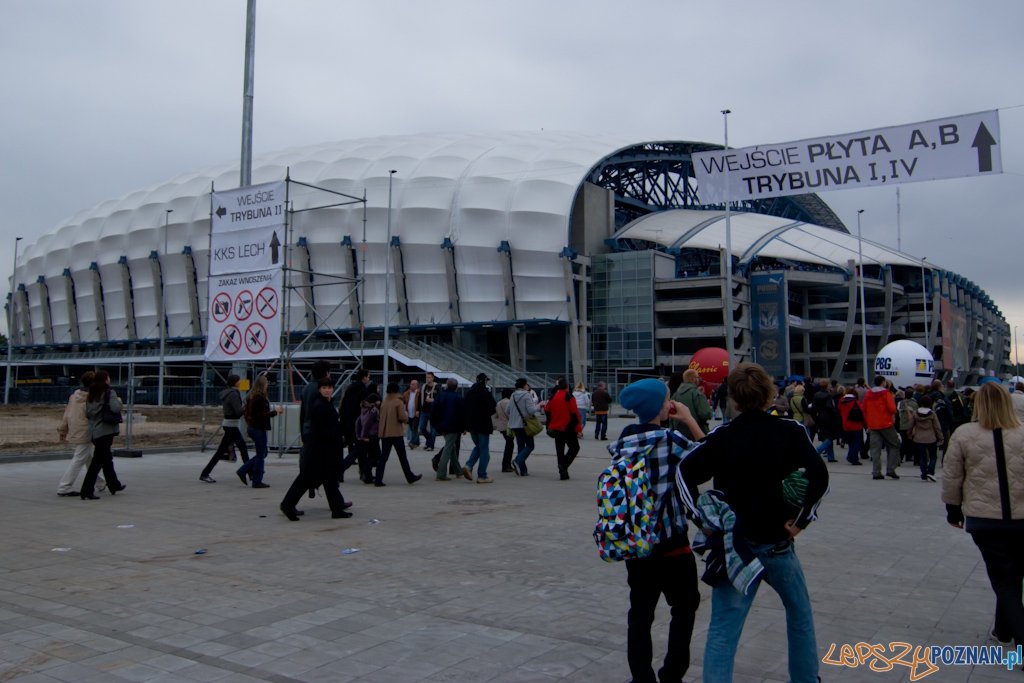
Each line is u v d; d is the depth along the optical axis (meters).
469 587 7.14
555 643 5.53
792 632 4.32
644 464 4.41
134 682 4.69
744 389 4.23
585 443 26.66
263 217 20.28
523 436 16.83
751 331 71.50
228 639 5.56
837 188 15.66
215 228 21.20
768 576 4.22
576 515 11.45
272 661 5.10
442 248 65.50
